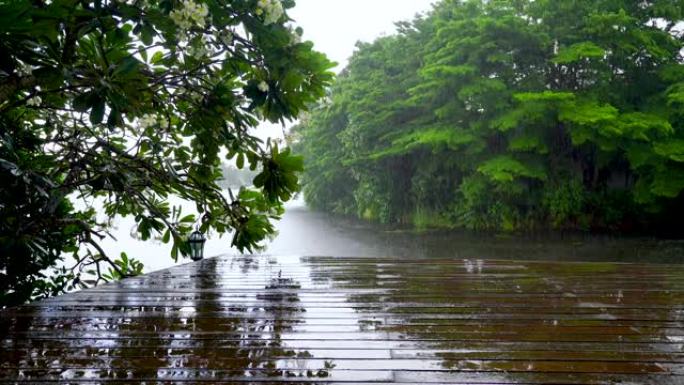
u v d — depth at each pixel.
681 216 12.23
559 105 10.86
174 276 3.38
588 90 12.00
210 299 2.67
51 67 2.16
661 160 10.80
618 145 11.38
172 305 2.54
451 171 14.57
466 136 12.16
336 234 13.52
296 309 2.47
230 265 3.85
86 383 1.54
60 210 3.63
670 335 2.04
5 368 1.66
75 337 1.99
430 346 1.90
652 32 11.38
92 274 3.98
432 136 12.23
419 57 14.98
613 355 1.80
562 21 11.99
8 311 2.40
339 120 19.23
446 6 14.90
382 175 16.42
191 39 2.71
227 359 1.76
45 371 1.64
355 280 3.23
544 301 2.63
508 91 11.94
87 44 2.54
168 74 3.04
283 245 11.43
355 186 20.70
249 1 2.55
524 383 1.55
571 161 12.93
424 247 10.81
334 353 1.82
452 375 1.61
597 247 10.16
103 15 2.28
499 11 12.11
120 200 3.92
